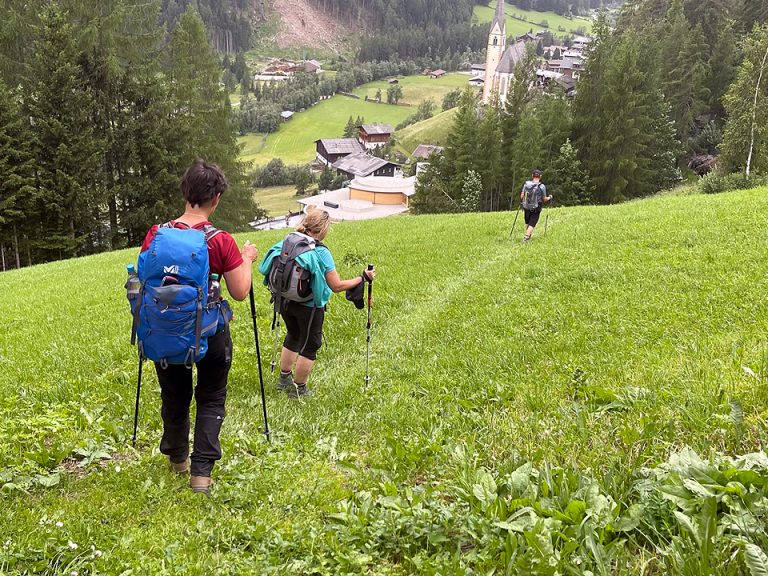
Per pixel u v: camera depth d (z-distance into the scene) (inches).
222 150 2114.9
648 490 148.1
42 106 1627.7
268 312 445.7
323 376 313.4
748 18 3287.4
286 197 5398.6
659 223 630.5
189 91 2020.2
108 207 1843.0
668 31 3292.3
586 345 305.6
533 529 131.6
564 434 199.3
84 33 1743.4
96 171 1722.4
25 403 258.1
